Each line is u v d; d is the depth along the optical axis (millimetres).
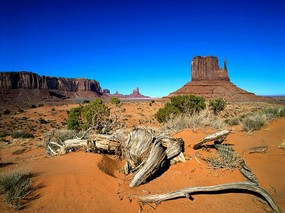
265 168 7262
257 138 10555
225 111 52156
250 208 5398
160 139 7930
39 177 6340
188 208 5363
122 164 8242
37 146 18891
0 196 5379
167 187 6328
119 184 6316
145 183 6578
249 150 8445
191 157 7949
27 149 18500
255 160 7828
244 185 5648
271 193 5988
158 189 6184
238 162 7227
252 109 57562
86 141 9781
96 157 8125
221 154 7539
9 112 84500
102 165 7414
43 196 5449
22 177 6289
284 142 8977
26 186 5535
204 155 7953
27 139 26547
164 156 7035
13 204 5074
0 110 103812
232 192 6121
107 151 9602
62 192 5613
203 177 6867
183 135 10203
